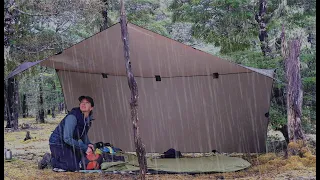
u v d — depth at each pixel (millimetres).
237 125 6504
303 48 8609
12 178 5086
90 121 5777
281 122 7246
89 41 4930
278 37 8562
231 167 5570
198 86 6387
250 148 6574
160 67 5898
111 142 6684
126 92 6531
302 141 6262
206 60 5480
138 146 4543
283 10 8484
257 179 5035
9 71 9250
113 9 11195
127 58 4430
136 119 4504
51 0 9117
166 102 6574
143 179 4582
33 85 12906
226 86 6301
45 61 5730
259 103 6316
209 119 6555
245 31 8836
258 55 8234
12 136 9609
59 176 5133
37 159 6332
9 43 9055
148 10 11359
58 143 5457
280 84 7234
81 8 9242
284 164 5766
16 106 10953
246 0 8602
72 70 6320
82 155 5422
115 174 5168
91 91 6598
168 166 5551
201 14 9281
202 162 5828
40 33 9539
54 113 14219
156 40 4809
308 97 7770
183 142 6668
